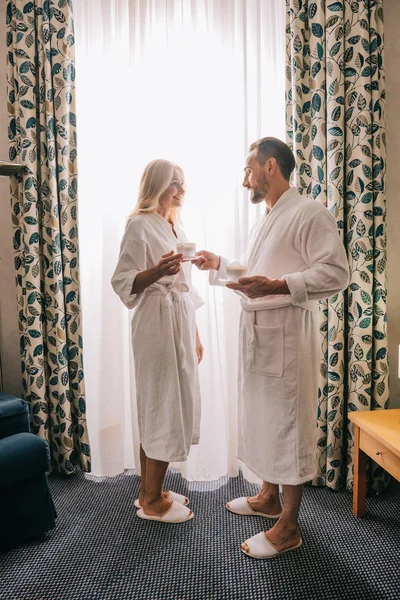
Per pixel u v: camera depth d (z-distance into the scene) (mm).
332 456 2102
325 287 1506
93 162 2365
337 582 1503
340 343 2084
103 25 2285
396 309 2352
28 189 2279
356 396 2078
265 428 1643
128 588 1490
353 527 1819
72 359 2377
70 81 2279
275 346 1593
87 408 2418
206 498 2100
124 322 2396
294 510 1640
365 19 2006
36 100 2311
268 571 1562
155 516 1888
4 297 2584
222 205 2279
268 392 1624
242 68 2217
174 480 2293
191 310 1886
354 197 2057
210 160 2258
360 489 1880
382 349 2104
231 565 1597
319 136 2076
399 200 2311
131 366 2305
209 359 2252
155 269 1666
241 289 1533
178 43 2287
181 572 1565
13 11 2266
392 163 2297
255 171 1688
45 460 1751
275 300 1584
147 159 2309
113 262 2309
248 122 2246
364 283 2055
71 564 1617
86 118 2371
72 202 2318
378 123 2059
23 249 2328
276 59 2266
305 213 1566
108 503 2064
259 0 2211
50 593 1473
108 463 2348
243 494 2131
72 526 1868
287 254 1614
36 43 2275
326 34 2039
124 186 2326
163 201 1879
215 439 2270
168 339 1763
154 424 1785
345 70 2051
